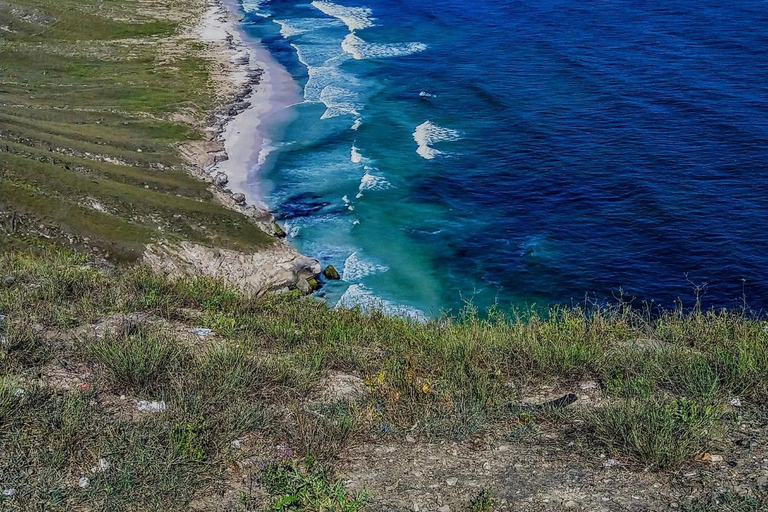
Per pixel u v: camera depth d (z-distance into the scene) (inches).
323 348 498.9
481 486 337.7
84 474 333.4
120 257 1393.9
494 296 1427.2
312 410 401.7
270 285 1341.0
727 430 375.2
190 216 1561.3
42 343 454.0
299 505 318.7
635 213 1680.6
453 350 480.7
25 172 1611.7
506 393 427.2
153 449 349.4
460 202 1800.0
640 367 452.8
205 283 645.9
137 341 458.6
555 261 1526.8
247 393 417.4
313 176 1959.9
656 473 342.0
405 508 322.7
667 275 1449.3
